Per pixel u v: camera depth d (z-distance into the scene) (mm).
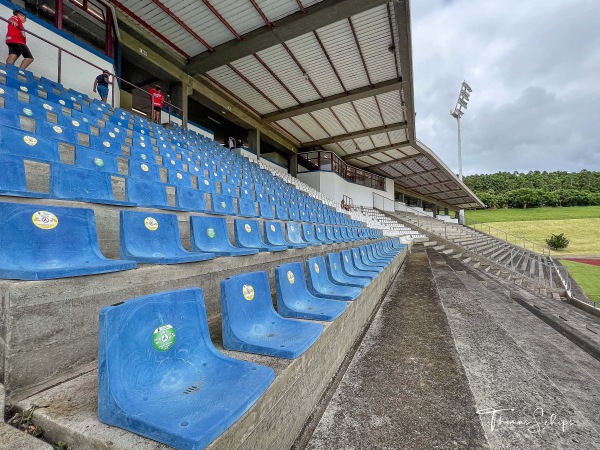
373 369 2506
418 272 8164
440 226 26484
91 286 1747
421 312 4258
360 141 20703
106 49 9141
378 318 3938
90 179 3311
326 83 13578
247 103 15398
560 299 8992
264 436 1307
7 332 1343
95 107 7184
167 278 2330
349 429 1744
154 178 4895
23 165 2842
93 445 1018
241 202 5875
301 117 16844
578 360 3006
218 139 20812
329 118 17031
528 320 4422
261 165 16188
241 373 1383
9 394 1322
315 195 18062
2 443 1036
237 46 10648
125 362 1181
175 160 6461
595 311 6918
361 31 10367
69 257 2057
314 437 1676
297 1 9039
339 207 19453
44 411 1190
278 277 2451
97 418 1135
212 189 6324
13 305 1362
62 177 3016
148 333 1307
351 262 4738
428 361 2680
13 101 4340
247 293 2061
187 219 3943
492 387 2268
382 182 30328
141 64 11094
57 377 1527
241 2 9094
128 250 2512
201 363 1465
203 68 11914
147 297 1349
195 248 3242
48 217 2023
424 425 1793
